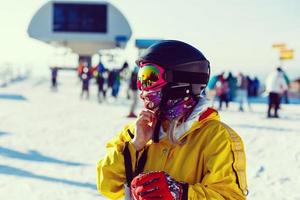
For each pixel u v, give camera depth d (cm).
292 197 597
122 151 220
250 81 3198
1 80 3909
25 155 869
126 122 1487
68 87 3716
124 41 4469
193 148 203
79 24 4578
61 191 610
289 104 2611
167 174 195
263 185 663
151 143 214
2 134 1152
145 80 207
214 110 211
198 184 196
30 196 584
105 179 223
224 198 194
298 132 1283
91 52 5100
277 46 2588
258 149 986
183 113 204
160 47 208
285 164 818
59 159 834
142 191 192
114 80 2534
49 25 4584
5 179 674
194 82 205
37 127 1313
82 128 1312
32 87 3550
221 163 196
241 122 1546
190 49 207
